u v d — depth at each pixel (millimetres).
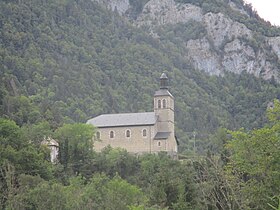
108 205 122000
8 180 129750
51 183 155750
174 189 114938
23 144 176875
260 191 85625
